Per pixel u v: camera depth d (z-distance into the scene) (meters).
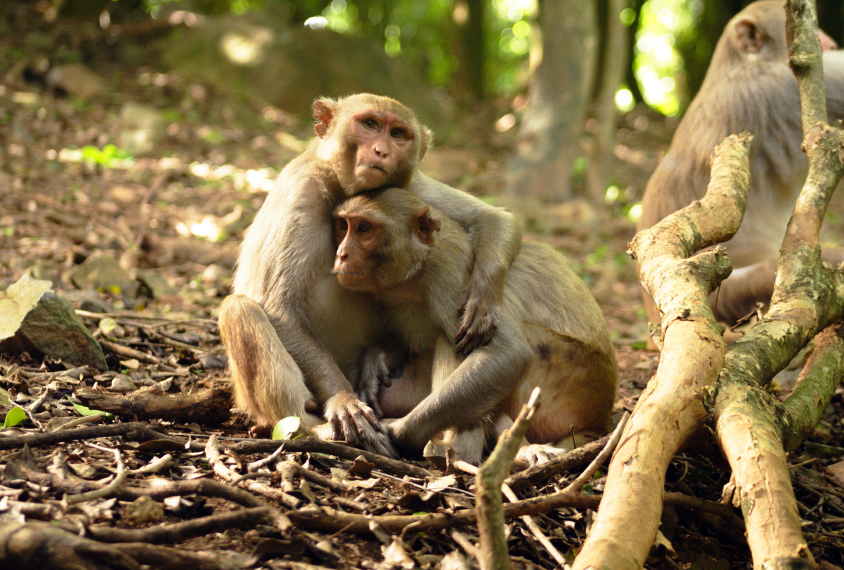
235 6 27.83
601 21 25.19
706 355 3.18
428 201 4.79
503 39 37.66
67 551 2.33
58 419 3.94
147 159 13.75
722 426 3.03
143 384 4.83
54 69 16.55
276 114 18.75
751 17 6.69
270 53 19.30
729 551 3.71
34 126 13.83
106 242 8.92
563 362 4.42
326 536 3.00
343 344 4.70
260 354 4.13
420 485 3.63
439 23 35.03
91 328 5.95
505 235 4.48
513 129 22.64
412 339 4.59
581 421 4.56
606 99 14.77
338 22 35.09
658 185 6.80
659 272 3.69
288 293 4.32
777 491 2.70
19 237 8.69
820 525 4.07
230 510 3.11
